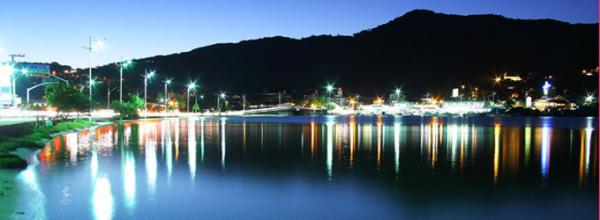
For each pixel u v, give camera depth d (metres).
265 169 24.20
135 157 28.62
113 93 147.62
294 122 107.69
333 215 15.07
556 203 16.88
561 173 23.48
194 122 101.88
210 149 34.62
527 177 22.27
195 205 15.95
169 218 14.34
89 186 18.69
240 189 18.72
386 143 41.47
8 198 15.98
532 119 150.38
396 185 19.94
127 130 59.88
